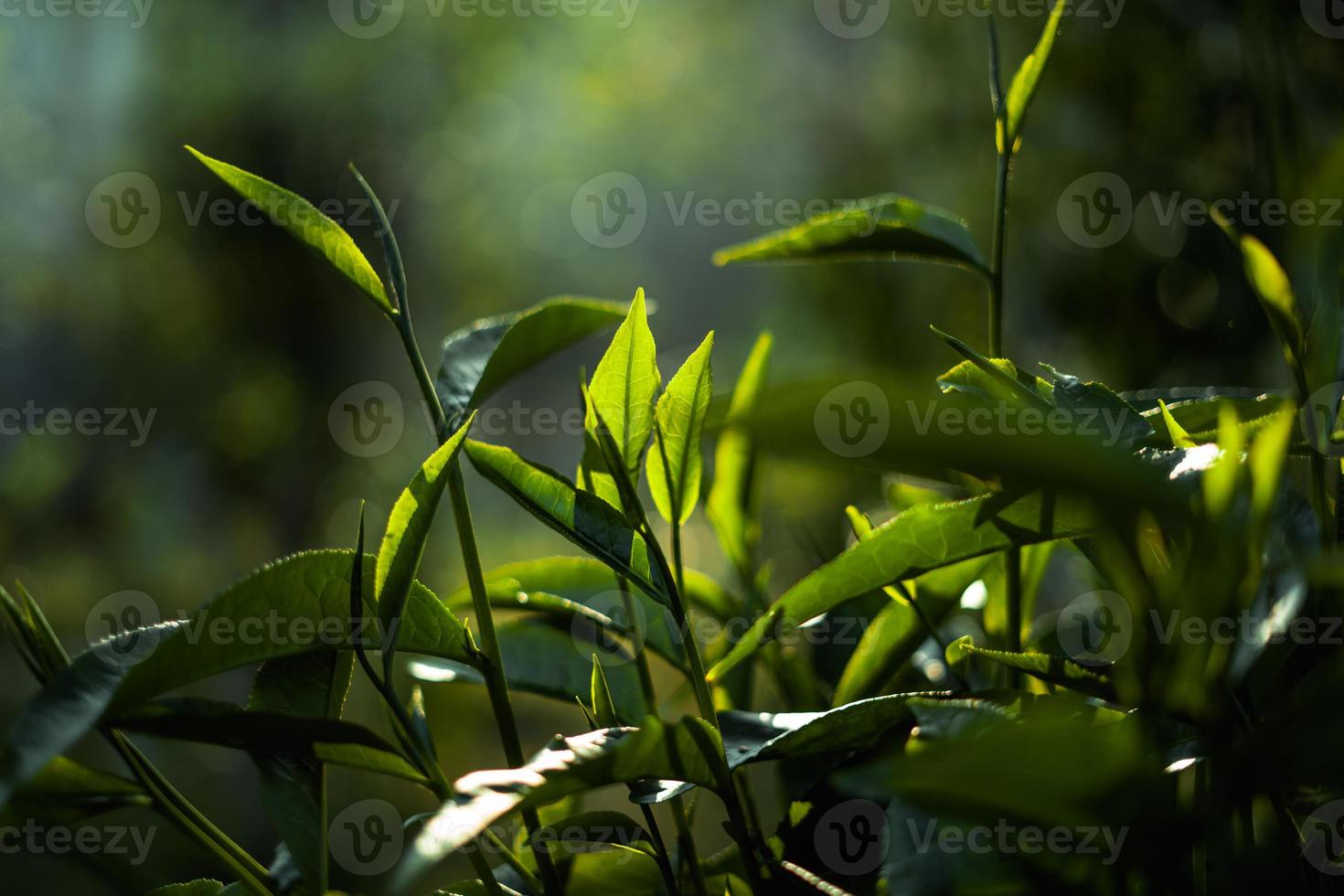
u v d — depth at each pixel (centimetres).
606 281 888
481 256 640
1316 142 100
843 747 85
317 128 563
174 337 573
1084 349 214
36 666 83
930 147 313
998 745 76
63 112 572
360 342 588
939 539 85
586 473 88
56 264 573
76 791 83
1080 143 228
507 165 653
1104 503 78
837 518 192
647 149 699
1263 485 77
